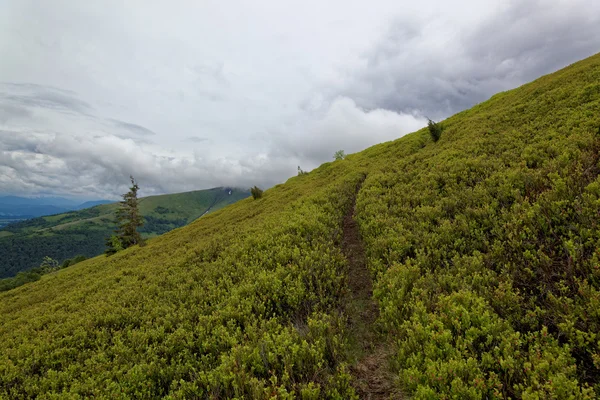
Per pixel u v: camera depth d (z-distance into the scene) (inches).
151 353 260.7
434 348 174.4
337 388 172.6
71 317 436.5
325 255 355.6
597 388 134.8
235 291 323.9
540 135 545.0
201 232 1190.9
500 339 172.2
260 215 1028.5
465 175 483.5
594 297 165.8
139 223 2839.6
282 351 204.2
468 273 249.1
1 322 603.2
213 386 192.4
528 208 290.7
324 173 1729.8
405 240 336.2
